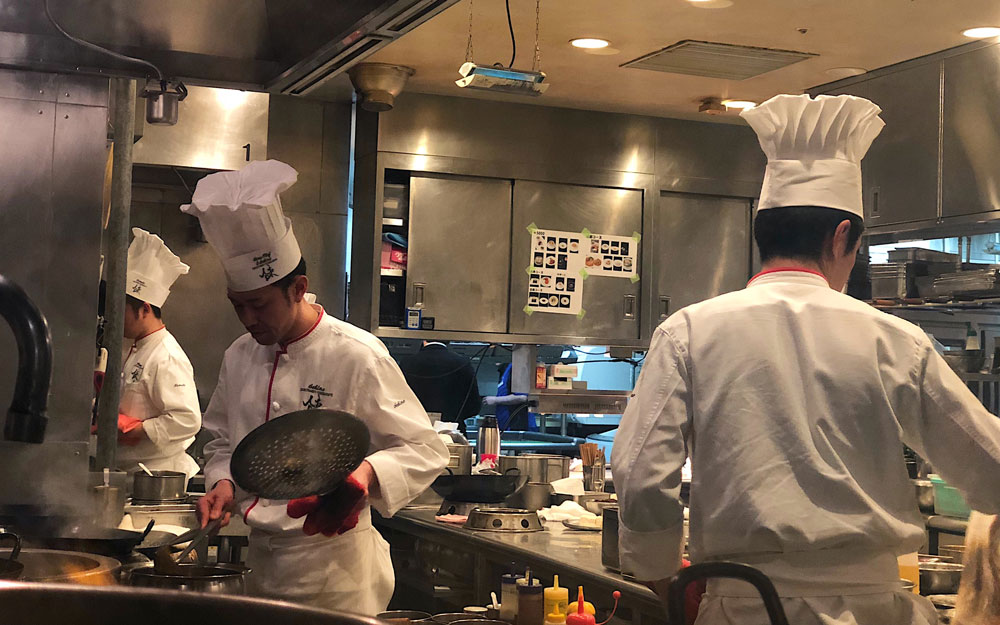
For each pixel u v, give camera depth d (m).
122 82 2.95
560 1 4.02
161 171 4.95
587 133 5.89
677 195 6.12
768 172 1.77
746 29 4.34
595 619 2.67
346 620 0.86
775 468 1.56
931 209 4.65
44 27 2.26
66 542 1.93
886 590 1.56
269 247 2.03
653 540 1.66
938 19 4.18
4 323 2.34
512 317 5.78
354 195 5.75
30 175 2.42
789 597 1.53
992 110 4.41
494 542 3.17
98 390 3.20
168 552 1.63
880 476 1.58
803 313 1.64
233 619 0.90
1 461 2.35
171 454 3.96
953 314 4.66
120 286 2.95
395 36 1.87
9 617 0.89
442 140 5.63
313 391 2.14
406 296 5.61
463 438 4.51
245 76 2.38
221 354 5.48
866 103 1.72
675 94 5.46
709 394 1.63
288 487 1.73
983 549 1.67
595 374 6.80
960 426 1.57
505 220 5.80
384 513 2.06
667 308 6.06
